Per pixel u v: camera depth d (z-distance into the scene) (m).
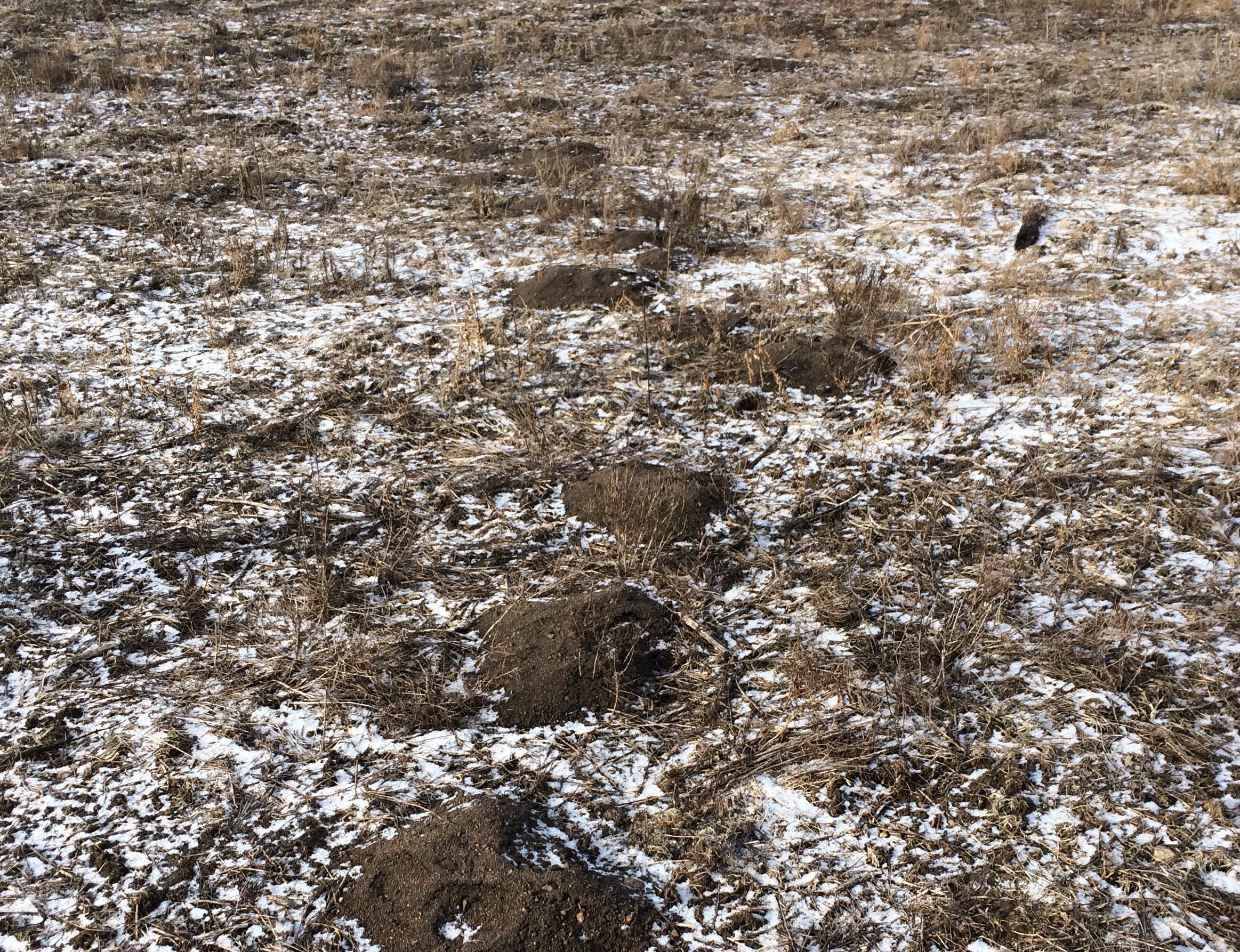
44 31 13.46
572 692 3.59
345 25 14.36
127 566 4.27
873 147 9.77
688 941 2.78
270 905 2.89
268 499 4.72
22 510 4.62
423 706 3.55
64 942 2.81
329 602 4.06
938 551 4.30
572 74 12.32
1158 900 2.84
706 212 8.15
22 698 3.62
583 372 5.82
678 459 5.00
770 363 5.75
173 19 14.47
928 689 3.57
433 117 10.85
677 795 3.23
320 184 8.95
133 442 5.15
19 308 6.57
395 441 5.18
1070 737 3.37
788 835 3.09
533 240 7.70
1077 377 5.56
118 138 9.90
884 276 6.62
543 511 4.65
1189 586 4.00
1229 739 3.33
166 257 7.39
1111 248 7.17
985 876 2.93
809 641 3.83
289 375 5.80
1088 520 4.41
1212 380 5.35
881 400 5.45
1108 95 11.04
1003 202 8.09
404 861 2.96
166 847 3.08
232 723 3.51
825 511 4.58
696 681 3.67
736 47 13.45
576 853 3.03
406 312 6.58
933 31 13.98
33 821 3.16
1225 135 9.55
